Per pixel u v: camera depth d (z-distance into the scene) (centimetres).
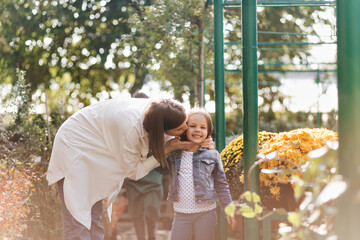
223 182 302
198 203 294
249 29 269
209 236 295
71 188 276
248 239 272
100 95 891
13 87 413
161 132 268
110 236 483
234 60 785
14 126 412
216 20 413
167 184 590
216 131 413
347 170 148
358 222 142
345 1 153
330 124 931
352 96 150
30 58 841
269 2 470
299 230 173
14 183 343
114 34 750
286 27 879
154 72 574
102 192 285
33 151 393
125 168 282
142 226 478
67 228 279
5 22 819
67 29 805
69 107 476
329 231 170
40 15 805
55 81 870
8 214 322
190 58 559
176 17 493
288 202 296
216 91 412
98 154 282
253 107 269
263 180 294
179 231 297
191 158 302
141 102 287
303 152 291
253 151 270
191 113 304
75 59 846
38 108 425
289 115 1107
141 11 539
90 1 776
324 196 141
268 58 887
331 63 775
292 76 851
